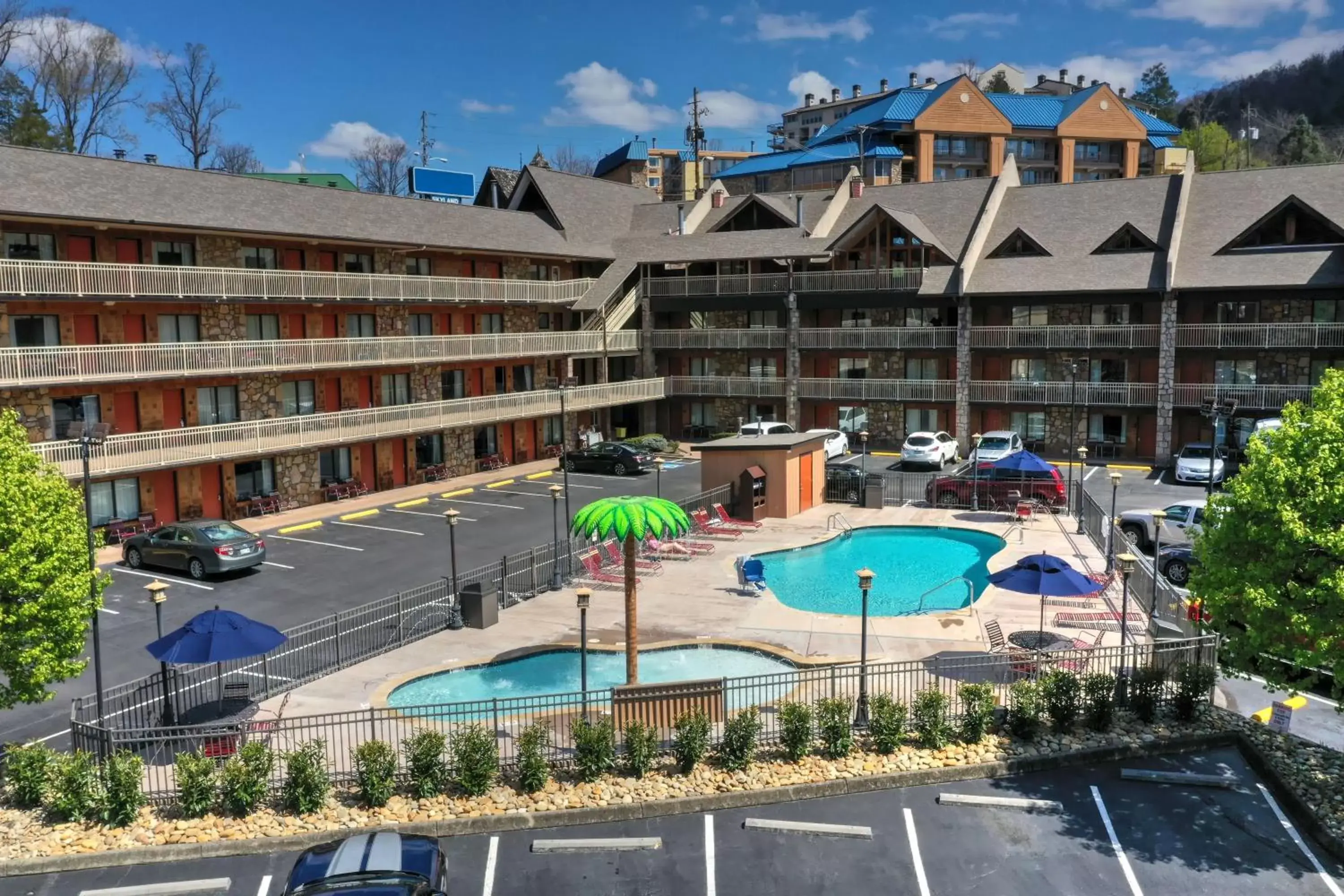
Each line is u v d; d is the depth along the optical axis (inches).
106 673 894.4
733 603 1045.2
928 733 700.0
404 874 496.4
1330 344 1705.2
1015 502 1477.6
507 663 887.7
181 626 1024.2
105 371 1305.4
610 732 676.7
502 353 1937.7
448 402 1812.3
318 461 1664.6
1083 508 1362.0
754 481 1471.5
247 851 605.6
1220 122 5428.2
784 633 941.8
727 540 1352.1
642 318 2305.6
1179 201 1915.6
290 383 1643.7
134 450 1334.9
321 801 640.4
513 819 625.3
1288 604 610.9
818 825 614.2
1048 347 1919.3
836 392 2119.8
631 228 2449.6
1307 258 1754.4
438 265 1911.9
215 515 1510.8
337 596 1122.7
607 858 588.7
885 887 552.7
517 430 2078.0
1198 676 741.3
